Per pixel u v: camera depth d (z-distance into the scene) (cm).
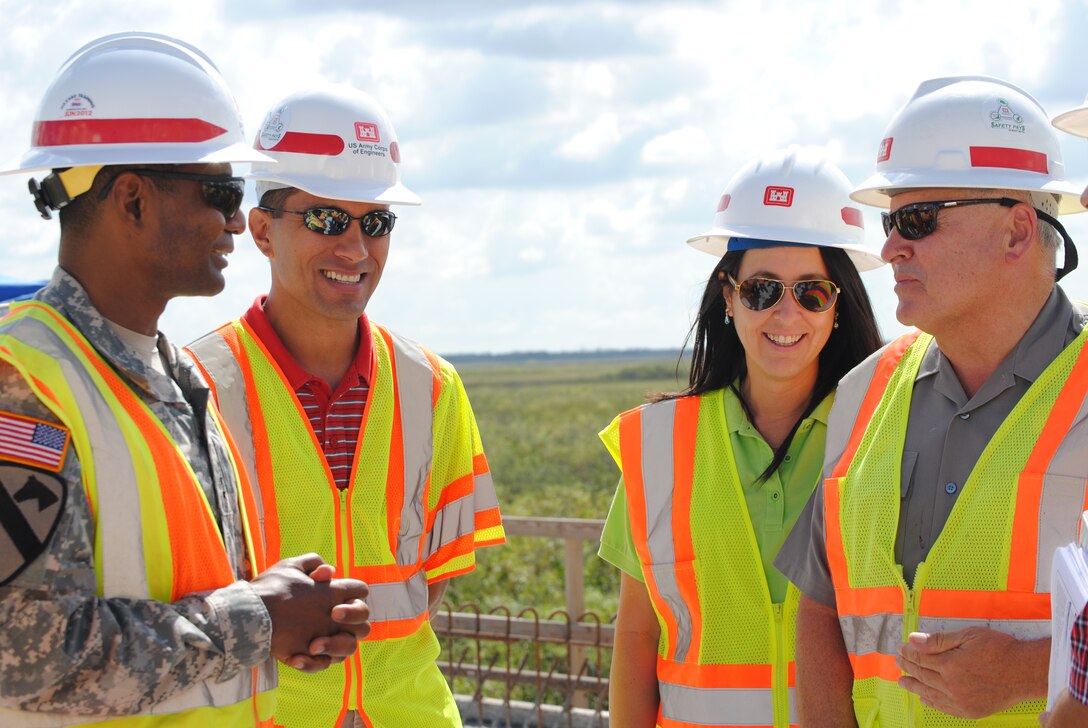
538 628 527
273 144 322
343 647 221
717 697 302
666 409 326
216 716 212
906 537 247
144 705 196
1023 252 241
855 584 257
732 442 314
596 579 1025
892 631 247
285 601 216
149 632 196
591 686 525
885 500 250
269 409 317
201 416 232
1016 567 230
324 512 315
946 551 239
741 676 302
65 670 187
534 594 976
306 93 328
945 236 243
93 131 219
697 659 306
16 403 193
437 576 349
